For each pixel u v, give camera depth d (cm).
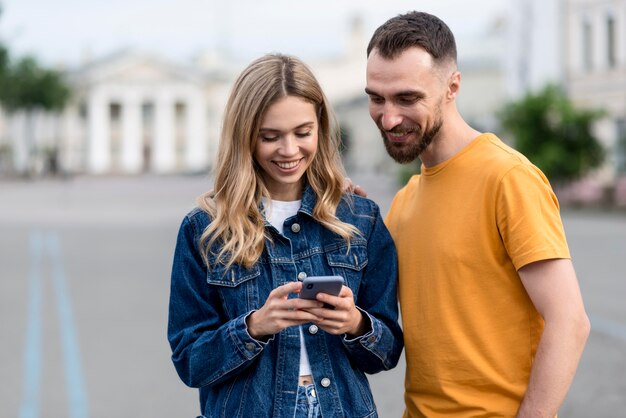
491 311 284
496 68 7969
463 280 286
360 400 285
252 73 280
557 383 264
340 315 262
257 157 286
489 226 282
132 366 820
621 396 693
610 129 3438
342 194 302
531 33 3822
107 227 2591
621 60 3400
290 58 284
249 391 280
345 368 286
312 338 284
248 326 270
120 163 10400
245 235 283
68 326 1024
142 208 3562
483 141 291
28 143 8700
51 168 8650
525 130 3119
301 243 292
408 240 302
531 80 3834
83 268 1606
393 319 295
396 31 280
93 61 10950
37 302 1212
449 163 292
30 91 7881
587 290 1228
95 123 10244
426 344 293
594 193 3133
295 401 280
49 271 1570
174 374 790
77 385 754
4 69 3378
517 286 283
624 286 1260
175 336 286
